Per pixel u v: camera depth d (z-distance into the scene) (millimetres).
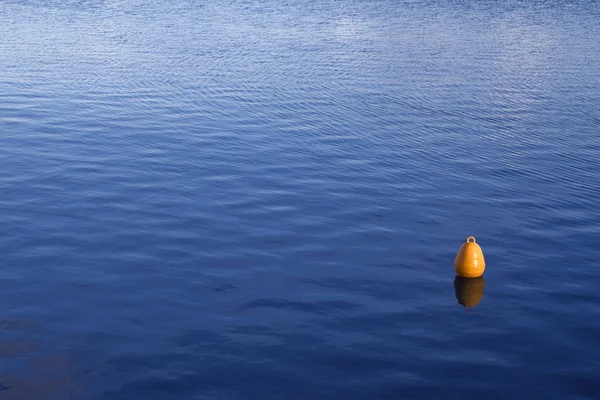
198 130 17547
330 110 19656
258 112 19344
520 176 14656
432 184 14133
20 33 30609
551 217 12539
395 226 12078
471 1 44625
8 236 11297
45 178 13984
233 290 9797
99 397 7461
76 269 10273
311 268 10500
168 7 40312
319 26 34375
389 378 7859
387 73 24391
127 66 24641
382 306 9469
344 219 12312
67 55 26219
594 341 8672
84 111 19016
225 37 30938
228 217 12289
